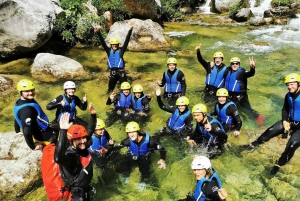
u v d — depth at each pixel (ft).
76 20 43.42
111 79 29.09
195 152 20.33
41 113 17.76
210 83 27.12
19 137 20.07
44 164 14.12
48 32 37.32
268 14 55.42
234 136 21.52
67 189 13.89
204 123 19.17
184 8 65.21
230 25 54.80
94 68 36.27
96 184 18.42
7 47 36.42
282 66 35.50
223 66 26.53
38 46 37.27
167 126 22.41
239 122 20.99
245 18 56.29
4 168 17.89
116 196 17.65
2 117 25.82
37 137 17.92
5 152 19.13
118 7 48.52
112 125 24.08
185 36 48.62
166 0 61.67
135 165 19.26
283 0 58.44
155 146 18.84
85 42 44.52
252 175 18.79
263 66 35.65
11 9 35.01
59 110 22.24
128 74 33.96
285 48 41.47
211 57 39.14
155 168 19.45
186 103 21.24
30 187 17.62
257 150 20.48
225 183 18.21
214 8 65.16
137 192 17.90
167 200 17.29
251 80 32.07
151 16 52.08
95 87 31.17
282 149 20.33
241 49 41.70
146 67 36.52
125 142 18.95
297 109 18.24
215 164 19.65
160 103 22.70
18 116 17.04
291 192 17.43
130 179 18.71
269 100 27.89
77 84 31.76
